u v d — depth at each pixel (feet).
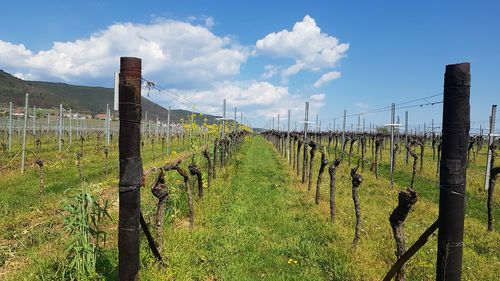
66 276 20.54
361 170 78.43
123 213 16.35
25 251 26.13
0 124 119.75
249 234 32.53
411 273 24.30
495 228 39.60
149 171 22.97
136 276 16.67
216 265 25.46
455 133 13.92
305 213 40.40
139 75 16.12
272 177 68.28
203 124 78.54
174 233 29.66
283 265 26.53
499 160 91.66
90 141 135.85
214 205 40.83
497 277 25.20
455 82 13.80
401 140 141.49
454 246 14.15
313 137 152.76
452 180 14.02
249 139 210.79
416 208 44.45
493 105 56.54
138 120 16.24
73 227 20.67
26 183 53.06
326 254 27.99
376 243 30.14
